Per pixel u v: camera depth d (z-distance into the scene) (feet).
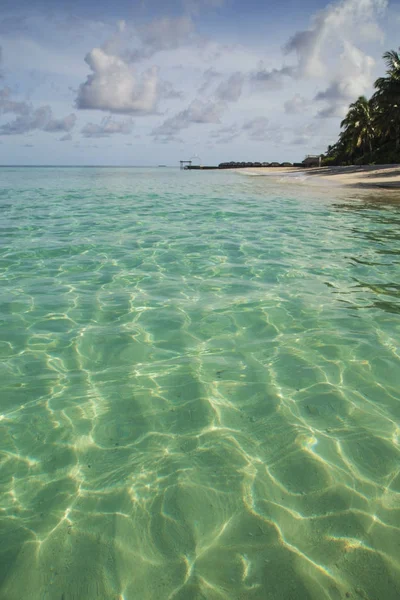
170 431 9.42
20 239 29.58
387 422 9.64
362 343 13.43
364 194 61.16
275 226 34.58
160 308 16.53
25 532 6.84
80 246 27.37
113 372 11.90
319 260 23.38
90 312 16.16
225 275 20.85
